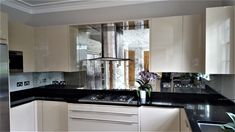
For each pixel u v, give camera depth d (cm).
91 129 239
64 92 308
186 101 237
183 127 205
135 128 224
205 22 212
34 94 297
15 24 246
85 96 275
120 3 282
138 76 283
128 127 226
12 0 275
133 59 284
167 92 262
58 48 277
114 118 230
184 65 229
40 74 321
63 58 276
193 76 256
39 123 264
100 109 234
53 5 301
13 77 279
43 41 283
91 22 281
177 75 261
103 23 259
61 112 255
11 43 239
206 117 165
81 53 303
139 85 274
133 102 231
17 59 248
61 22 311
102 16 292
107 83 296
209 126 150
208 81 249
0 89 200
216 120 155
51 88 313
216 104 219
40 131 264
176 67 232
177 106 212
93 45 297
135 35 281
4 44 206
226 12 191
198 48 224
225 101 224
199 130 129
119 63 290
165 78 264
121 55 286
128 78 288
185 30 228
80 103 242
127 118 225
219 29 193
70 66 276
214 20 194
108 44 282
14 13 288
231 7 189
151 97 264
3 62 204
